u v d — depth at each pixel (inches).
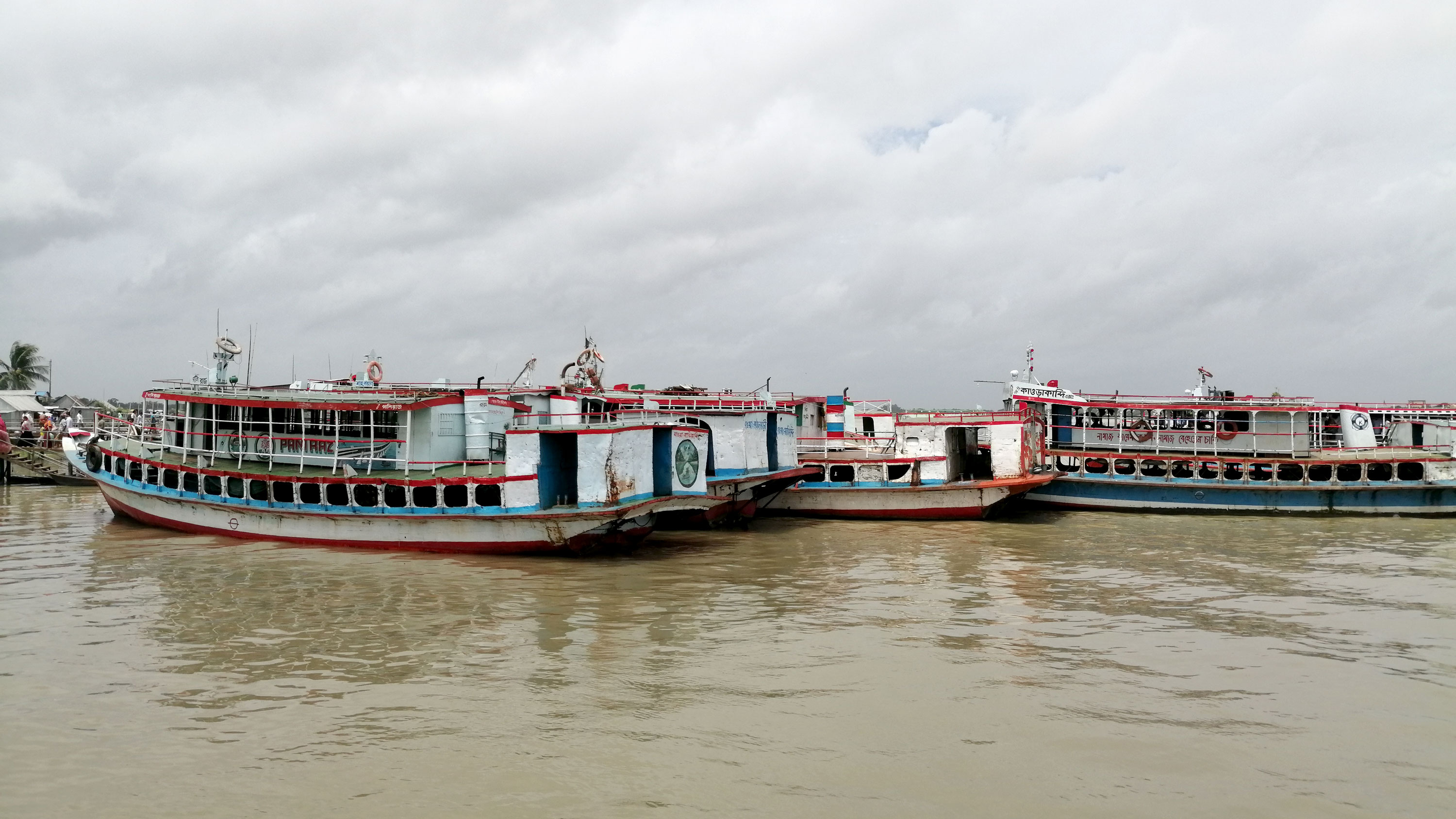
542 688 505.4
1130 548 1029.8
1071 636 626.2
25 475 1750.7
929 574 853.8
